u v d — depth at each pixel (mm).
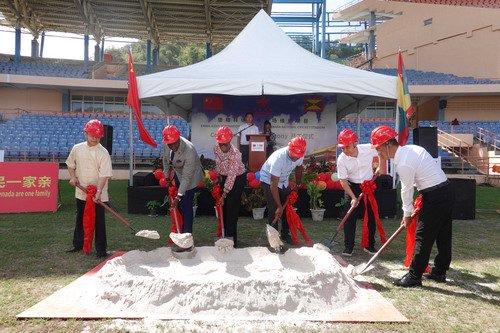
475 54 23875
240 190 5527
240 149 9781
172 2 23391
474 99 23297
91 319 3139
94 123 4852
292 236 5512
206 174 7773
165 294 3355
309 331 2973
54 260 4754
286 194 5363
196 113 10547
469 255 5297
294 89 7859
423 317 3281
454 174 17219
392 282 4148
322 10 27141
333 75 8188
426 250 3969
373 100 10508
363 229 5250
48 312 3223
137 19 25734
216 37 28438
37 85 21578
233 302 3293
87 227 4855
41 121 19859
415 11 27156
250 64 8719
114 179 16516
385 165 5223
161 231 6383
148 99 9508
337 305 3418
